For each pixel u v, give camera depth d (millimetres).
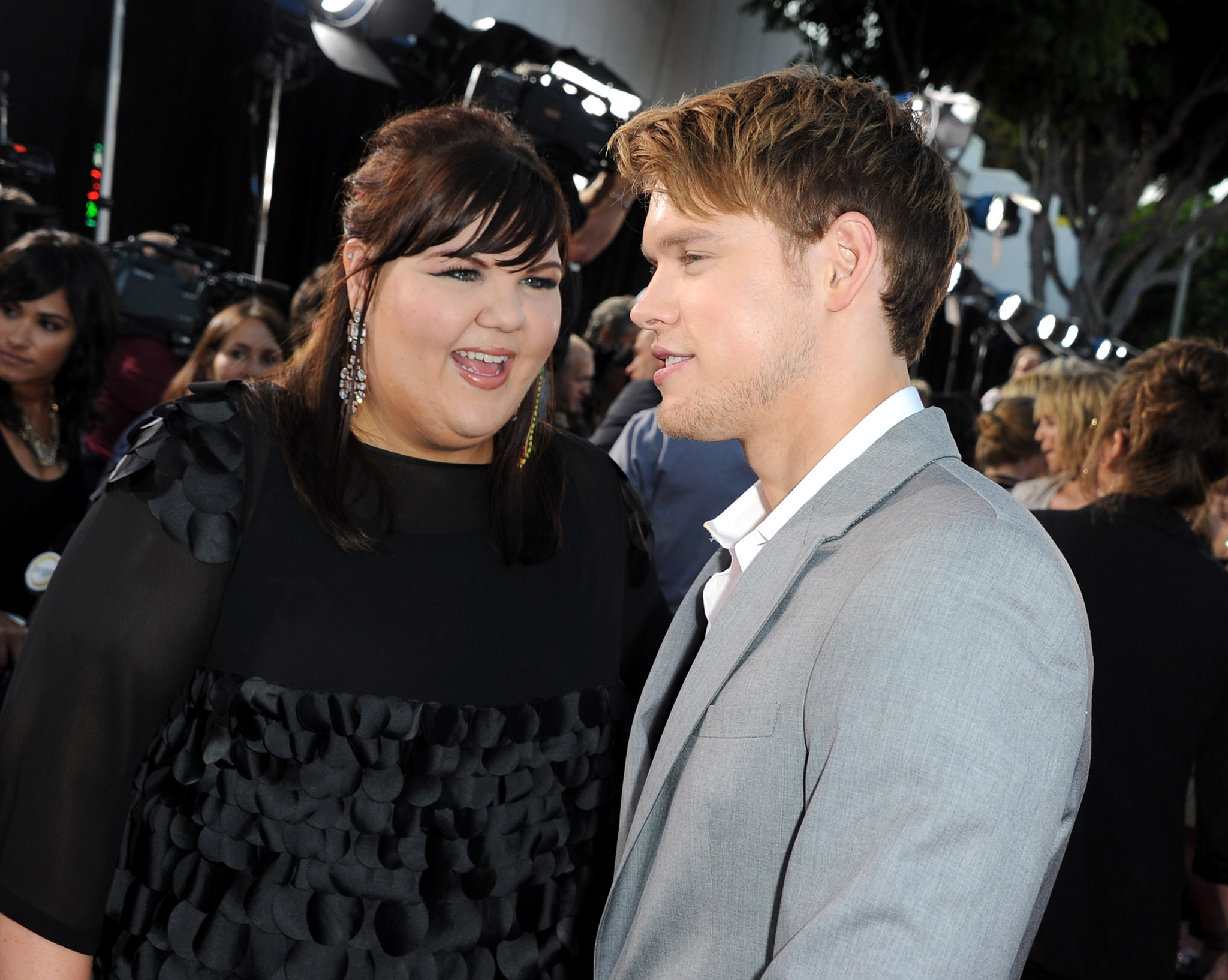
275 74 4617
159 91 4598
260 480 993
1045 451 2643
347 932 954
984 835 632
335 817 963
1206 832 1537
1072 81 8047
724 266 846
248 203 4953
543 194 1001
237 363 2660
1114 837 1473
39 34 4164
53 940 888
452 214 940
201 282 3549
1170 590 1529
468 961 996
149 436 971
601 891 1136
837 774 673
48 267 2041
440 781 991
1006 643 665
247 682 956
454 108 1058
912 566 700
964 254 7324
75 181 4383
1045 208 9242
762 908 749
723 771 772
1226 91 8867
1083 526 1618
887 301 854
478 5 5414
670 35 6684
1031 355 5266
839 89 879
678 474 2393
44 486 2088
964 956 618
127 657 904
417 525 1040
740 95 868
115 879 991
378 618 997
